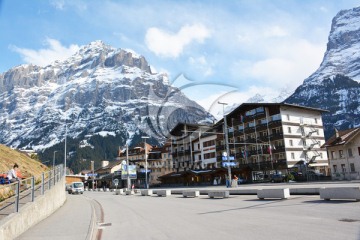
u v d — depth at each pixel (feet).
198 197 94.84
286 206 51.88
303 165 192.65
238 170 218.38
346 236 27.22
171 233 34.71
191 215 49.88
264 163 217.56
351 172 176.14
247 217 42.78
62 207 73.67
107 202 96.12
